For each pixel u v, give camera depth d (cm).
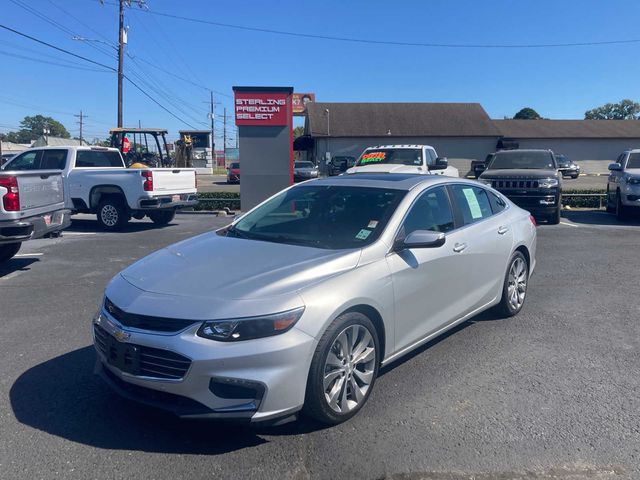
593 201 1862
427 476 337
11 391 450
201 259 432
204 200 1850
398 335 445
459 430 389
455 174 1762
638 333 586
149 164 1909
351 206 491
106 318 393
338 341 389
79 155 1398
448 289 502
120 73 3228
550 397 439
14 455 359
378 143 4775
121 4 3181
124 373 371
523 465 348
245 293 369
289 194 551
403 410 417
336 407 390
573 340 564
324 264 404
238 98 1630
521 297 647
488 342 557
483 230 559
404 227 464
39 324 616
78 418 407
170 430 390
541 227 1359
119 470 343
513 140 4894
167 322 361
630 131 5062
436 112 5103
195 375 346
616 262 938
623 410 417
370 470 343
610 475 338
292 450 365
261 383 348
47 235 918
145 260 458
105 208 1348
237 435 383
